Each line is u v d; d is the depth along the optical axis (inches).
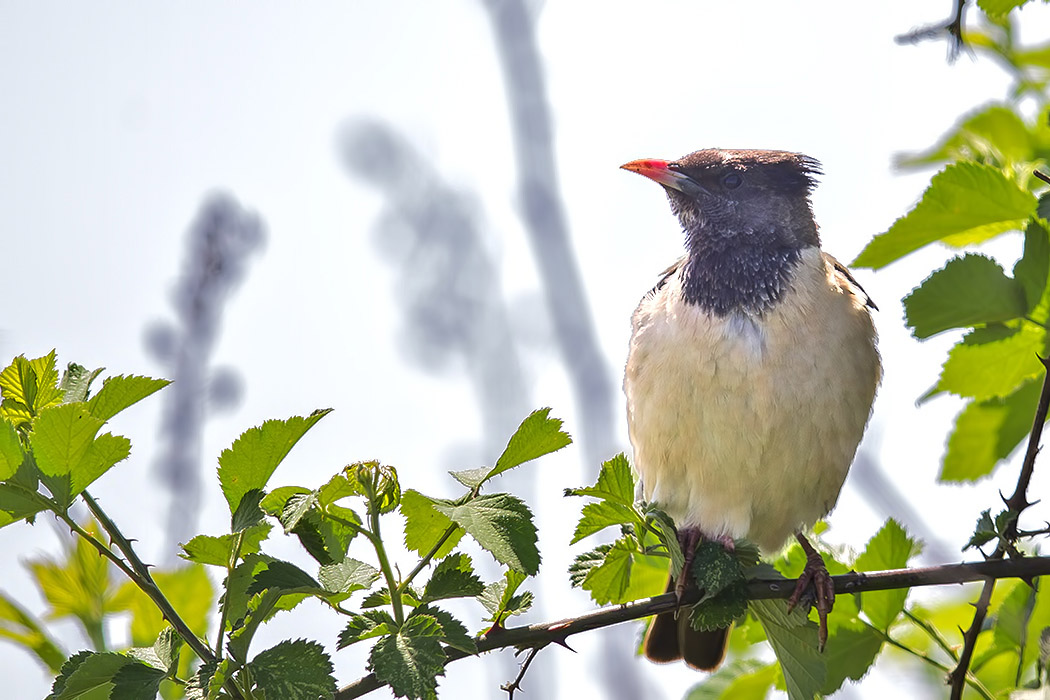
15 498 270.4
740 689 377.4
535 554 263.1
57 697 269.1
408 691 251.3
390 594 267.7
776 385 413.1
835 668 354.6
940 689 387.5
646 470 443.2
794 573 394.3
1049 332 353.1
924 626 354.3
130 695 262.8
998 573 332.8
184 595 360.2
